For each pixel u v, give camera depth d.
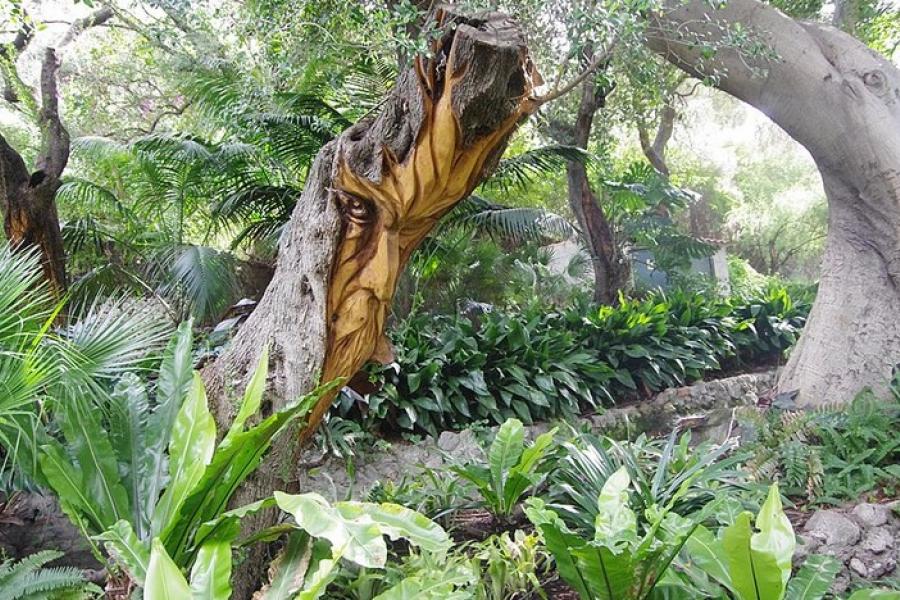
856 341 5.17
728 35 4.38
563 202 12.14
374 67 5.49
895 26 8.09
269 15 3.74
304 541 2.14
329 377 2.71
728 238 18.19
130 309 2.86
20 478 2.83
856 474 3.92
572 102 7.60
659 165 11.76
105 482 2.29
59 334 2.62
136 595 1.95
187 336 2.75
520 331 5.82
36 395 2.28
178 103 10.73
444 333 5.86
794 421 4.39
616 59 4.00
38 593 2.10
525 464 3.30
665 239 10.33
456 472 3.36
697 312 7.80
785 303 8.50
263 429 2.03
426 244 6.46
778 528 2.16
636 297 10.55
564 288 10.02
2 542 3.13
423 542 1.90
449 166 2.56
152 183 6.79
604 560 2.15
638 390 6.74
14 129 7.92
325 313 2.63
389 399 4.80
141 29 5.46
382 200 2.61
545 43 3.45
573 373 5.95
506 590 2.60
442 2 3.00
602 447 3.63
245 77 5.28
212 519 2.18
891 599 2.15
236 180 6.39
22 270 2.41
